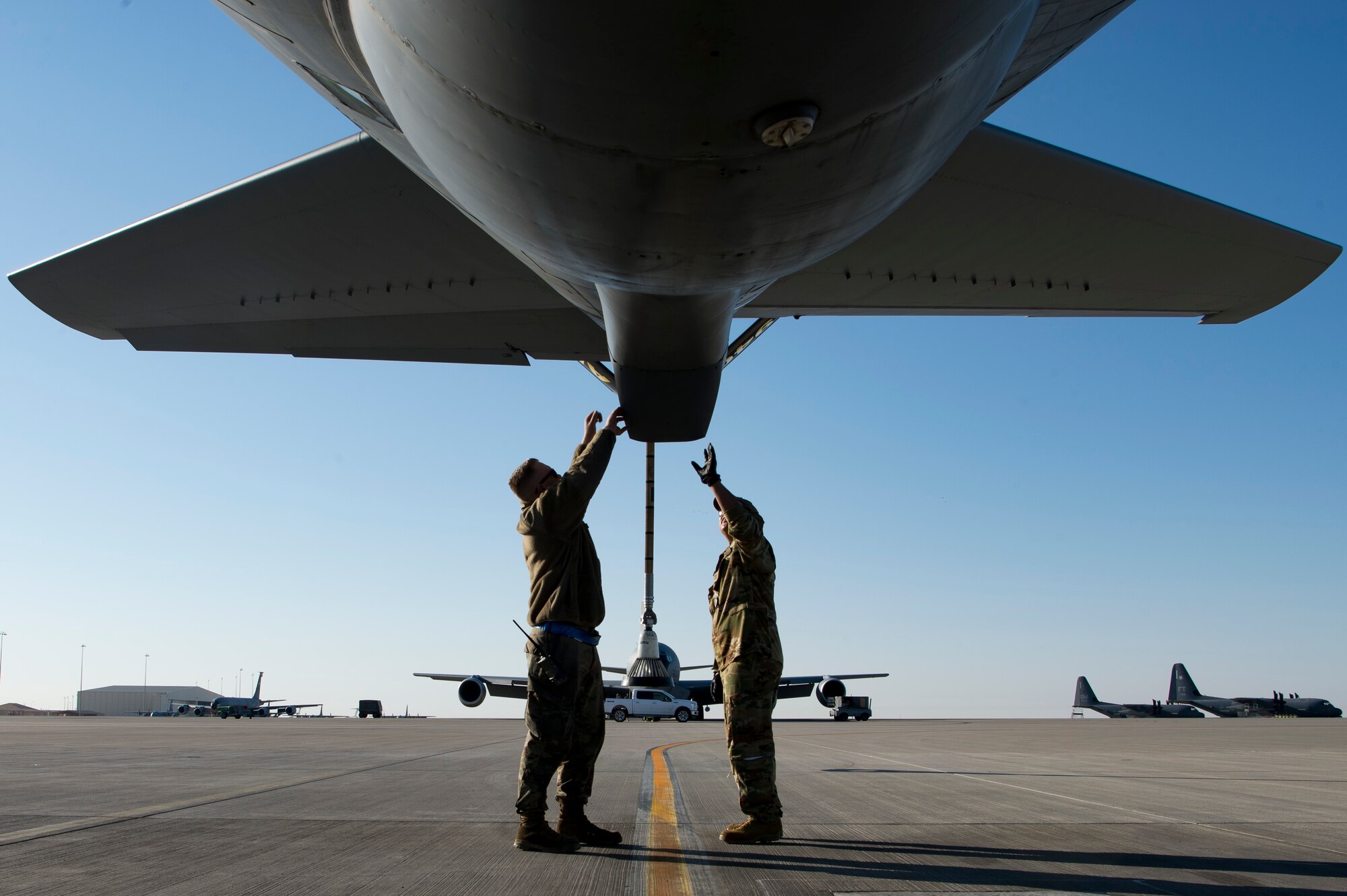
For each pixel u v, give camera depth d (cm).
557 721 353
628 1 246
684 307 532
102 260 862
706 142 297
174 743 1225
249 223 798
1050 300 934
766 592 391
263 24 439
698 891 288
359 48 379
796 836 400
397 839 388
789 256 384
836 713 3234
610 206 337
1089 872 321
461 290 898
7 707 9406
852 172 327
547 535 361
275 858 343
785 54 262
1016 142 714
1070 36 475
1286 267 871
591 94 280
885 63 275
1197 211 788
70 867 327
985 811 490
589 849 365
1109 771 779
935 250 831
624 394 628
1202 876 313
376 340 1016
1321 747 1221
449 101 318
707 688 3247
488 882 301
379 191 750
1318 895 285
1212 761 918
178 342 1032
